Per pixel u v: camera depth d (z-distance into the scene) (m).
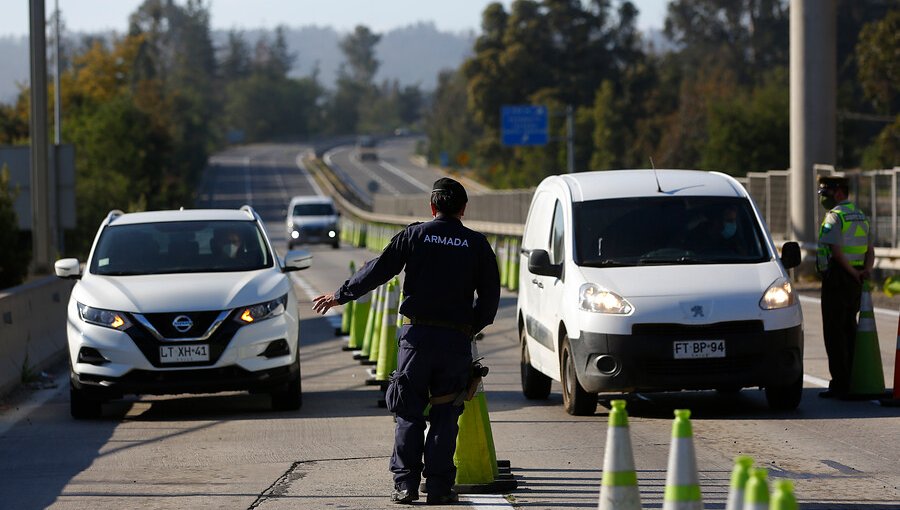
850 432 30.05
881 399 34.47
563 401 35.28
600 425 32.09
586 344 32.47
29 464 28.70
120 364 34.56
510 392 39.78
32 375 44.47
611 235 34.78
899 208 79.06
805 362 44.28
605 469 16.83
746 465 13.74
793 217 85.06
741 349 31.98
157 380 34.66
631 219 35.16
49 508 23.72
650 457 27.36
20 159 79.81
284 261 38.97
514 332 59.06
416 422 22.84
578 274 33.75
